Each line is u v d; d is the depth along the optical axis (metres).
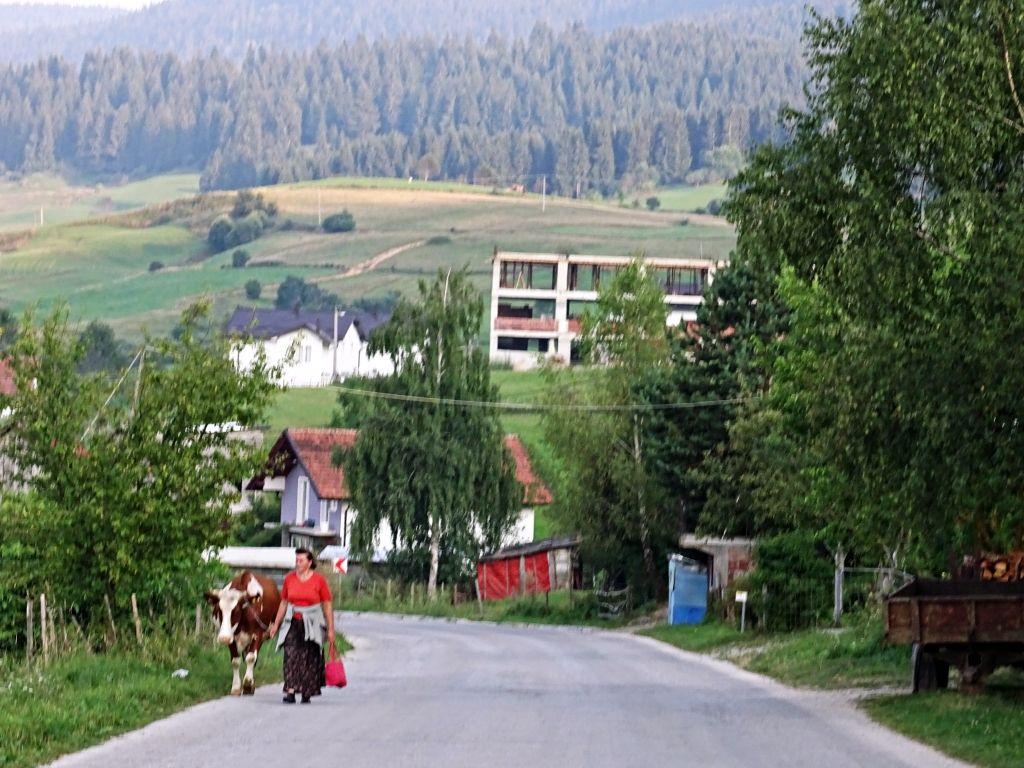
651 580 100.00
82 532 41.81
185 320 45.16
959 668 36.69
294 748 25.89
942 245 32.91
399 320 123.38
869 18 34.16
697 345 93.38
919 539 42.94
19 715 26.97
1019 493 33.12
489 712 32.69
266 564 99.88
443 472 120.56
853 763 25.72
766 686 45.19
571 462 102.56
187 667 38.00
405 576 122.31
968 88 32.47
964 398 31.06
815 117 37.06
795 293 52.56
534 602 109.75
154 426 42.66
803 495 67.38
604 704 35.69
